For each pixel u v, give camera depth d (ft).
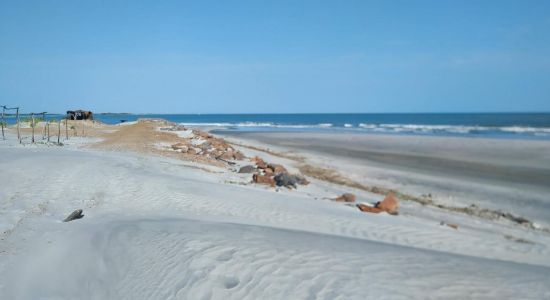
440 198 51.60
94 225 25.93
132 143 74.74
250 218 32.42
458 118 376.07
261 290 14.65
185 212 32.35
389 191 54.75
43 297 17.26
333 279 15.08
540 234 37.27
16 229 25.50
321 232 29.78
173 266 17.65
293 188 50.14
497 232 36.70
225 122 382.83
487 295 14.06
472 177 65.00
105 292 17.22
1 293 17.61
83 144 73.15
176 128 112.68
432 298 13.58
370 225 33.65
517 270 18.08
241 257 17.58
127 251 20.61
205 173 52.11
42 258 20.94
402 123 301.43
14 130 102.17
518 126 220.43
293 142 128.47
